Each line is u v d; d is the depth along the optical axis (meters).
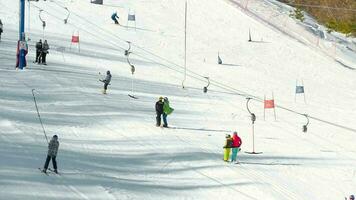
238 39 120.19
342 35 153.62
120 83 73.56
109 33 105.12
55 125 50.06
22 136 45.09
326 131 69.88
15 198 32.88
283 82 98.31
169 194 39.53
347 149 62.41
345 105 88.88
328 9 171.00
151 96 70.19
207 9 134.75
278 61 112.62
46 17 105.12
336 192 46.38
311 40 137.12
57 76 68.56
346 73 115.94
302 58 118.38
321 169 52.41
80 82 68.19
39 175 37.47
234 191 42.25
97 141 48.56
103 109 58.69
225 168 47.44
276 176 47.94
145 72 84.88
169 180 42.59
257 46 118.44
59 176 38.19
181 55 102.12
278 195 42.78
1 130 45.44
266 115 73.31
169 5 132.12
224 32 122.56
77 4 119.81
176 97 73.06
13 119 48.91
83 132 50.00
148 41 106.06
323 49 133.25
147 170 44.00
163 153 48.72
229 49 112.62
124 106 62.03
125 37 105.06
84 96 62.16
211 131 59.72
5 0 108.75
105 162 43.78
